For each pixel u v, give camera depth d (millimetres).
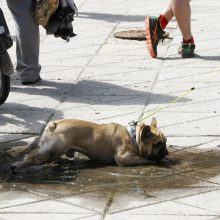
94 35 19000
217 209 8250
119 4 24016
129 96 13336
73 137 9891
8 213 8297
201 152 10406
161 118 11945
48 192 8945
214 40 18031
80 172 9727
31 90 13945
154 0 24562
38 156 9812
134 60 16219
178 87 13883
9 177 9594
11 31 19469
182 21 15977
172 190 8891
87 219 8031
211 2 23969
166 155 10016
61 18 13742
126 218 8031
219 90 13594
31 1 13859
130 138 10023
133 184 9156
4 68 12375
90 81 14516
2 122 11969
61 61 16297
